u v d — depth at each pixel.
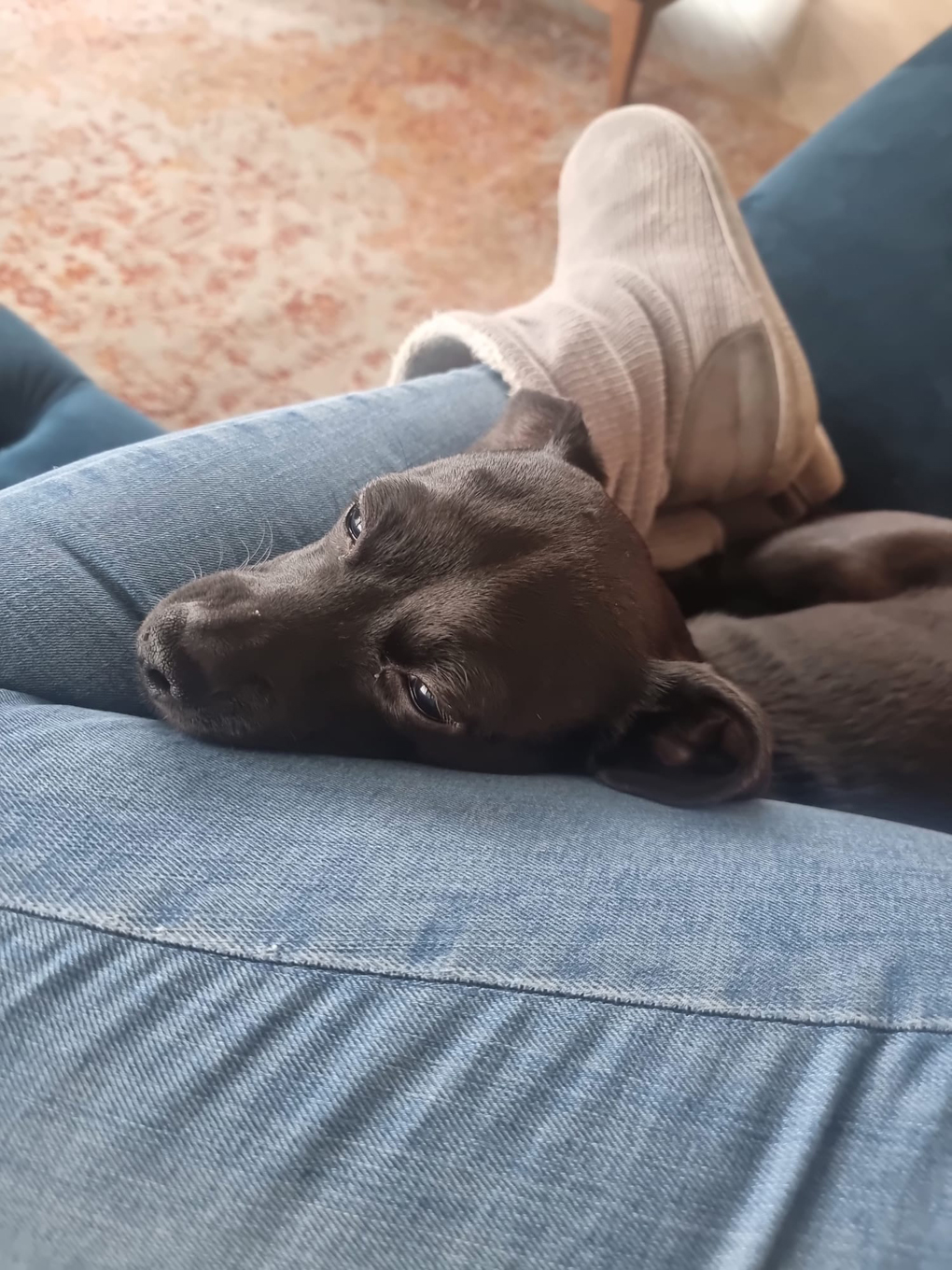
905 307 0.47
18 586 0.26
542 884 0.22
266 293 0.66
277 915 0.21
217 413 0.61
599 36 0.84
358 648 0.32
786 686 0.41
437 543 0.32
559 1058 0.20
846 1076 0.20
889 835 0.27
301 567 0.33
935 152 0.48
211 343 0.64
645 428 0.41
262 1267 0.18
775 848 0.25
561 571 0.33
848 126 0.51
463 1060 0.19
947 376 0.46
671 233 0.45
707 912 0.22
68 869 0.20
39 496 0.28
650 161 0.46
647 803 0.28
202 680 0.29
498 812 0.25
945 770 0.39
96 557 0.28
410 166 0.74
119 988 0.19
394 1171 0.18
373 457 0.36
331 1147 0.19
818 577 0.47
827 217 0.50
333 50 0.79
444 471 0.34
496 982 0.20
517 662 0.32
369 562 0.33
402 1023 0.20
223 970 0.20
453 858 0.22
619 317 0.41
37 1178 0.18
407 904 0.21
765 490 0.49
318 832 0.23
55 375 0.47
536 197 0.74
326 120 0.75
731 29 0.85
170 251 0.67
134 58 0.76
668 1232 0.18
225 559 0.31
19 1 0.78
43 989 0.19
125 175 0.70
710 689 0.31
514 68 0.81
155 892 0.20
